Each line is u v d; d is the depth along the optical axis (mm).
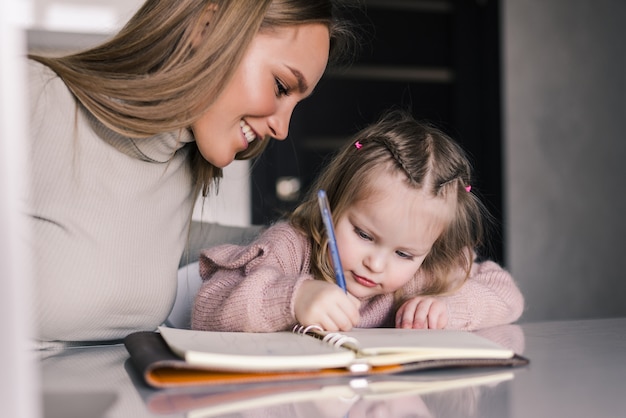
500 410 514
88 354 806
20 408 306
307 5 974
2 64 299
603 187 3756
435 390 580
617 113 3785
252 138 1033
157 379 593
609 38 3773
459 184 1154
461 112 3662
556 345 825
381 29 3561
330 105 3498
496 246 3611
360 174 1073
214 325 941
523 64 3645
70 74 941
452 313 1034
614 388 589
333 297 838
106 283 922
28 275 324
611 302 3752
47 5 2699
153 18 979
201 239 1445
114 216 954
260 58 954
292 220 1168
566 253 3689
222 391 568
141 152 984
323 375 626
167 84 935
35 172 889
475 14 3672
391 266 1065
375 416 492
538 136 3662
